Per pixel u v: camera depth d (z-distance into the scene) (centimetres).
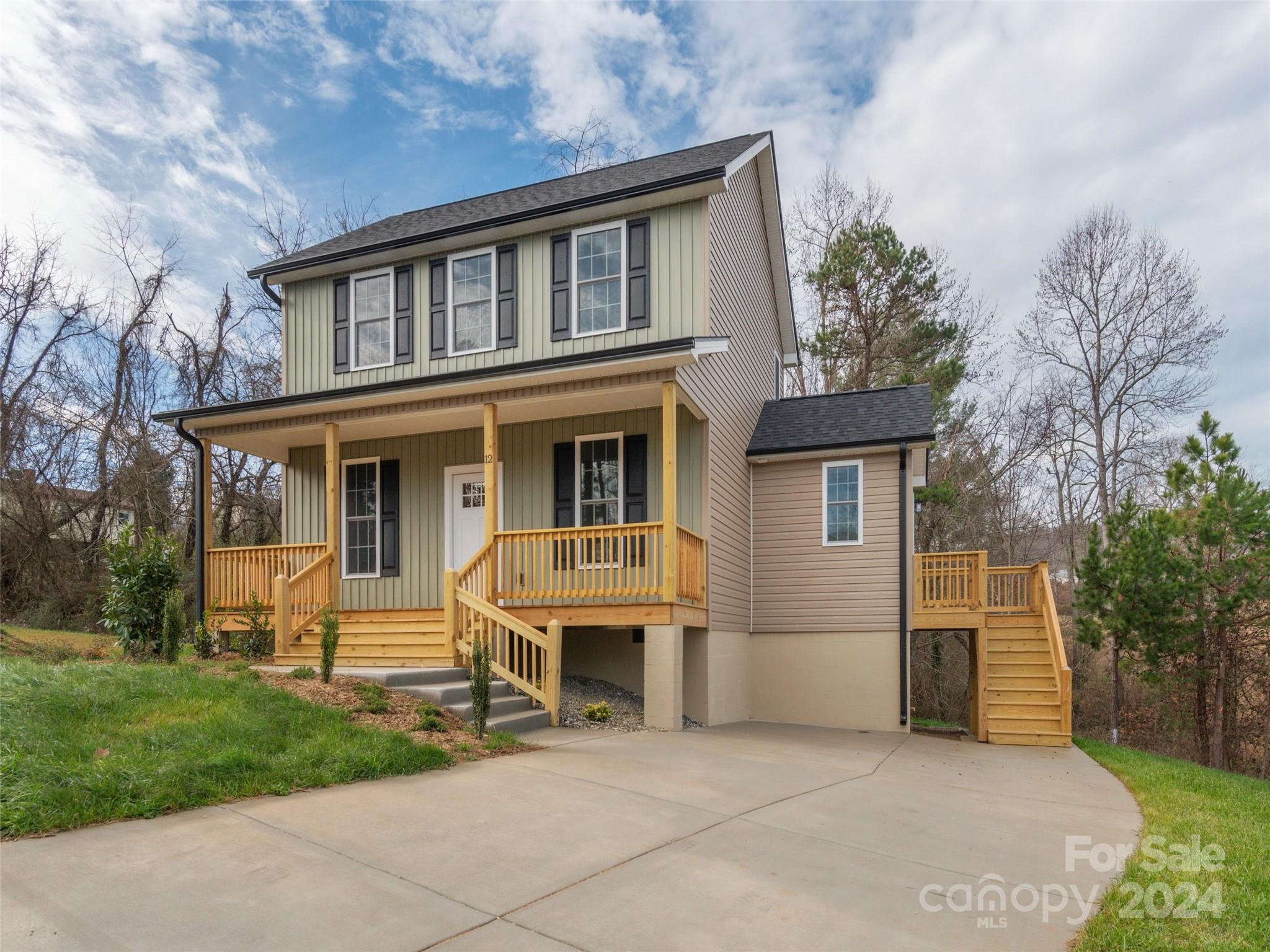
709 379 1195
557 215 1230
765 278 1714
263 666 1020
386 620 1163
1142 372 2578
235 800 534
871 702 1357
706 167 1175
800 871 477
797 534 1441
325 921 368
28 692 636
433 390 1096
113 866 411
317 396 1157
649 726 1027
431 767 672
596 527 1070
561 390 1064
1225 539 1566
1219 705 1681
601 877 446
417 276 1352
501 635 1022
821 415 1530
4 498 2012
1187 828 638
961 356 2586
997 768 948
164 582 998
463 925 375
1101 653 2552
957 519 2527
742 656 1387
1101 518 2603
